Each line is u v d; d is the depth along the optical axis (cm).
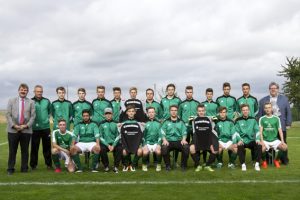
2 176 912
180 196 686
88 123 1030
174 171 977
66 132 1016
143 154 1004
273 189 736
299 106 4319
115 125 1041
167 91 1167
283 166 1049
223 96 1160
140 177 885
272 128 1070
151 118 1066
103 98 1147
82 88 1130
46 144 1070
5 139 2103
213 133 1008
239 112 1155
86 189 753
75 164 1030
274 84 1109
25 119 966
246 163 1126
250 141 1052
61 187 773
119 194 706
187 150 994
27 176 909
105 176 904
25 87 966
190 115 1148
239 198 668
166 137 1027
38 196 696
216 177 874
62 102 1109
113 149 1001
